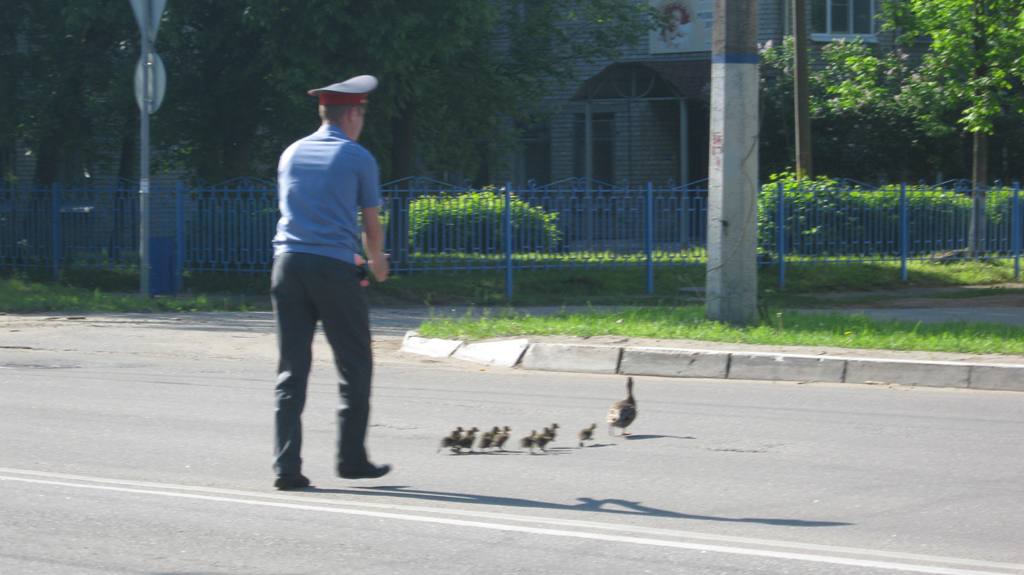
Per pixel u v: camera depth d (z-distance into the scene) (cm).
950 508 742
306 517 707
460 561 614
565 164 4112
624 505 746
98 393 1223
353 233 755
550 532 672
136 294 2338
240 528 681
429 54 2298
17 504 741
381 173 2738
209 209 2361
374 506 737
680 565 607
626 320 1611
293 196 751
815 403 1162
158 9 2119
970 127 2791
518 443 962
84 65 2558
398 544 646
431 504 745
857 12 3809
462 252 2362
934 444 957
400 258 2345
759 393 1227
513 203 2377
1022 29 2691
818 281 2477
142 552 632
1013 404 1152
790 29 3816
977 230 2647
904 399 1185
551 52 3122
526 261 2381
